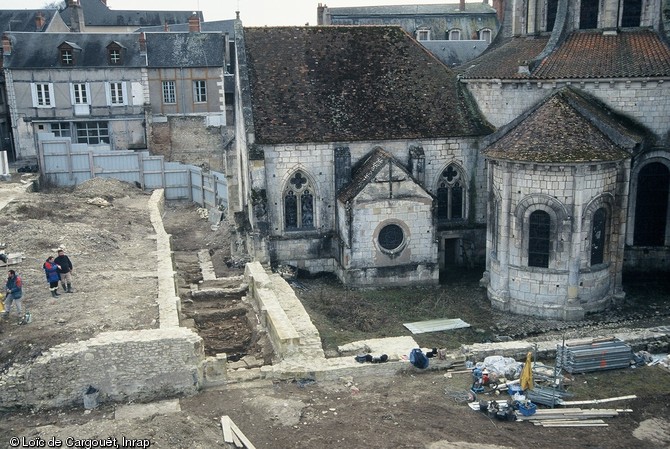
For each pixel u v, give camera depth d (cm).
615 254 3125
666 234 3406
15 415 2023
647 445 1864
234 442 1859
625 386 2223
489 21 8331
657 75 3109
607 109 3266
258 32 3841
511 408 2039
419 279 3512
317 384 2256
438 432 1923
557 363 2378
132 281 2859
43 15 8306
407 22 8256
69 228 3569
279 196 3547
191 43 6334
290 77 3688
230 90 4369
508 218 3119
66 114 6059
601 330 2786
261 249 3494
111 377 2094
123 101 6128
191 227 4766
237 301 3114
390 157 3391
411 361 2342
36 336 2225
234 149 4256
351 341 2655
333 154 3544
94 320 2375
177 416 1936
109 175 5362
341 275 3544
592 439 1892
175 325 2341
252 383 2248
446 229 3747
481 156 3647
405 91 3753
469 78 3756
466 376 2319
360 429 1938
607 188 3009
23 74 5947
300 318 2731
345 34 3903
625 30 3516
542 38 3853
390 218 3422
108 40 6209
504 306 3169
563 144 2969
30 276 2845
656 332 2658
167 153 6122
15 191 4619
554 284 3041
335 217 3625
